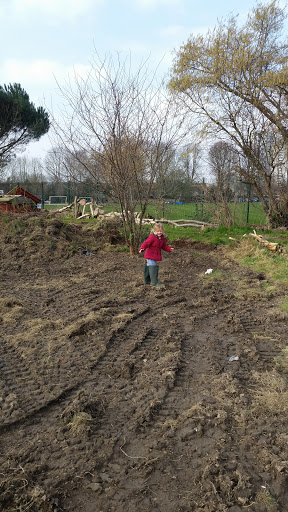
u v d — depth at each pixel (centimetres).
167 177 2089
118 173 971
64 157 1273
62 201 3278
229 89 1667
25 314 575
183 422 312
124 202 1020
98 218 1880
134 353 444
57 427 310
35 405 337
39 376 388
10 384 377
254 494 240
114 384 375
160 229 715
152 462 269
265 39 1573
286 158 1867
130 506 235
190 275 844
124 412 330
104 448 285
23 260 928
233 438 294
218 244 1231
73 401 336
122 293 680
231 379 378
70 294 677
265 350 456
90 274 831
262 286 745
